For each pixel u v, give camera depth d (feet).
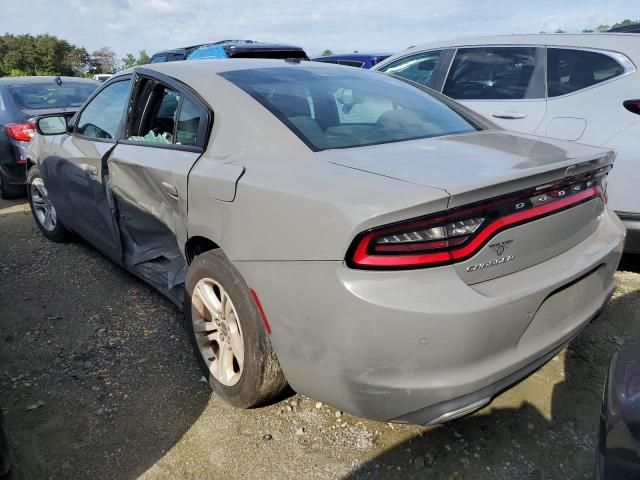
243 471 6.75
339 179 6.03
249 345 6.98
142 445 7.21
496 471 6.66
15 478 6.63
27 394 8.29
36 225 17.19
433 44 16.16
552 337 6.38
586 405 7.80
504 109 13.71
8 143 20.06
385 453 6.97
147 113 9.76
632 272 12.25
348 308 5.50
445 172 5.96
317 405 7.90
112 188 10.34
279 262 6.17
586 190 7.01
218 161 7.52
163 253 9.47
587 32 13.53
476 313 5.41
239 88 8.21
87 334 10.05
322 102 8.32
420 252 5.40
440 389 5.51
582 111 12.42
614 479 4.34
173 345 9.61
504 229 5.83
